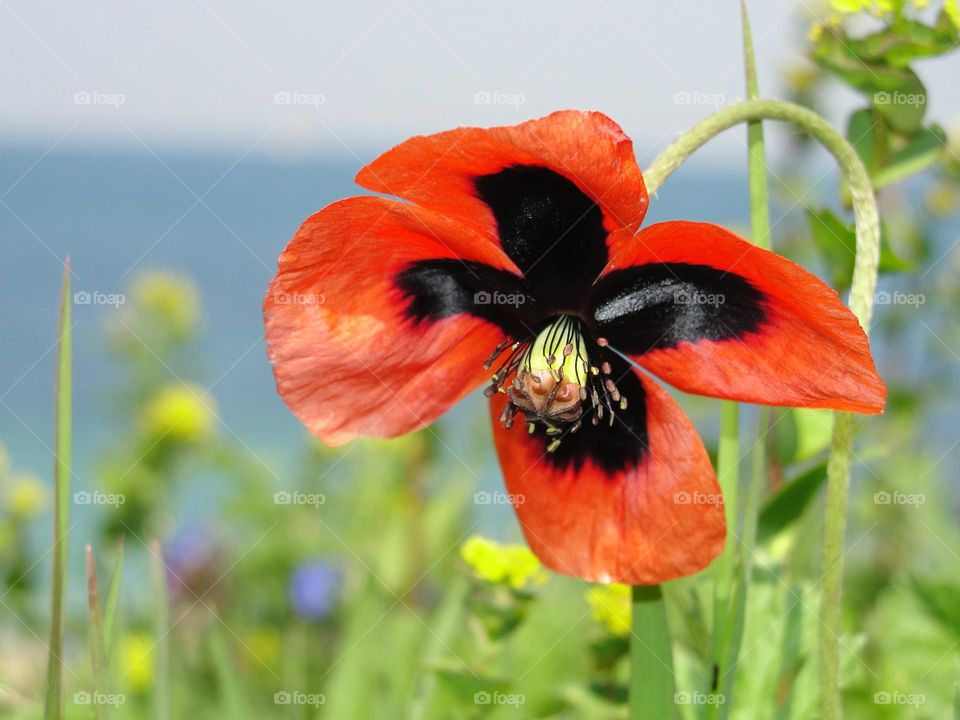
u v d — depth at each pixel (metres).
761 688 0.22
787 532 0.22
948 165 0.30
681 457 0.20
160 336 0.48
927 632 0.26
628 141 0.19
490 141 0.19
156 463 0.42
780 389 0.19
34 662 0.31
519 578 0.25
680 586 0.22
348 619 0.31
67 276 0.20
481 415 0.35
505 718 0.26
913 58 0.23
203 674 0.34
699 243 0.19
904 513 0.33
